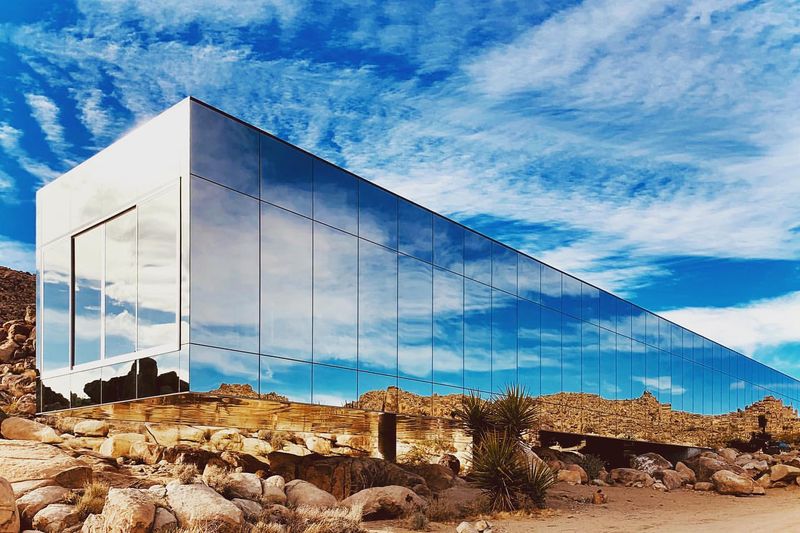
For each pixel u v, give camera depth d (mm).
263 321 18422
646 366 42656
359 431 23672
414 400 24078
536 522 18172
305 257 20031
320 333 20281
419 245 25219
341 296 21250
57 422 21609
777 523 18766
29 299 41062
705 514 21266
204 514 12461
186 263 16844
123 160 19156
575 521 18547
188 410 19406
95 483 14219
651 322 43906
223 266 17547
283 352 18906
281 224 19359
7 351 29453
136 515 11711
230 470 20344
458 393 26531
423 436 26000
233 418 20672
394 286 23688
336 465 21078
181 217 17094
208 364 16859
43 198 22469
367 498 17359
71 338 20766
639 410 41281
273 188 19219
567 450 35844
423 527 16297
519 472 20234
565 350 34656
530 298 32281
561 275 35031
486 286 29109
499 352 29516
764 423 61594
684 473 32219
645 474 30391
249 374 17828
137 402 18047
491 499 20141
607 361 38469
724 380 54281
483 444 21562
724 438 53062
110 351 19094
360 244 22266
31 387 26297
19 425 20172
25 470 14883
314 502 16281
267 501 15250
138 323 18078
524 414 22578
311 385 19703
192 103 17391
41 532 12211
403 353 23812
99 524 11930
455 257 27266
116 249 19266
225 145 18016
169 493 13125
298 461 21375
